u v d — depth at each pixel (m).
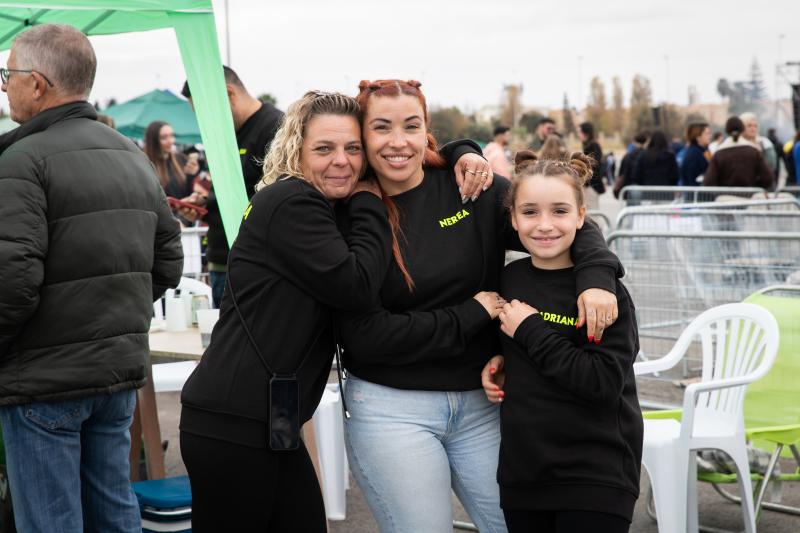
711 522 4.61
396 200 2.86
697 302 6.43
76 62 3.25
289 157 2.76
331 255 2.62
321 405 4.69
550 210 2.78
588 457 2.70
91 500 3.36
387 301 2.79
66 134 3.17
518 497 2.76
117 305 3.19
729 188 10.39
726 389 4.35
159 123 9.52
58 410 3.12
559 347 2.70
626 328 2.73
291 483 2.79
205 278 7.41
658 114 63.72
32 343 3.08
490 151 12.26
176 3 4.94
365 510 4.90
